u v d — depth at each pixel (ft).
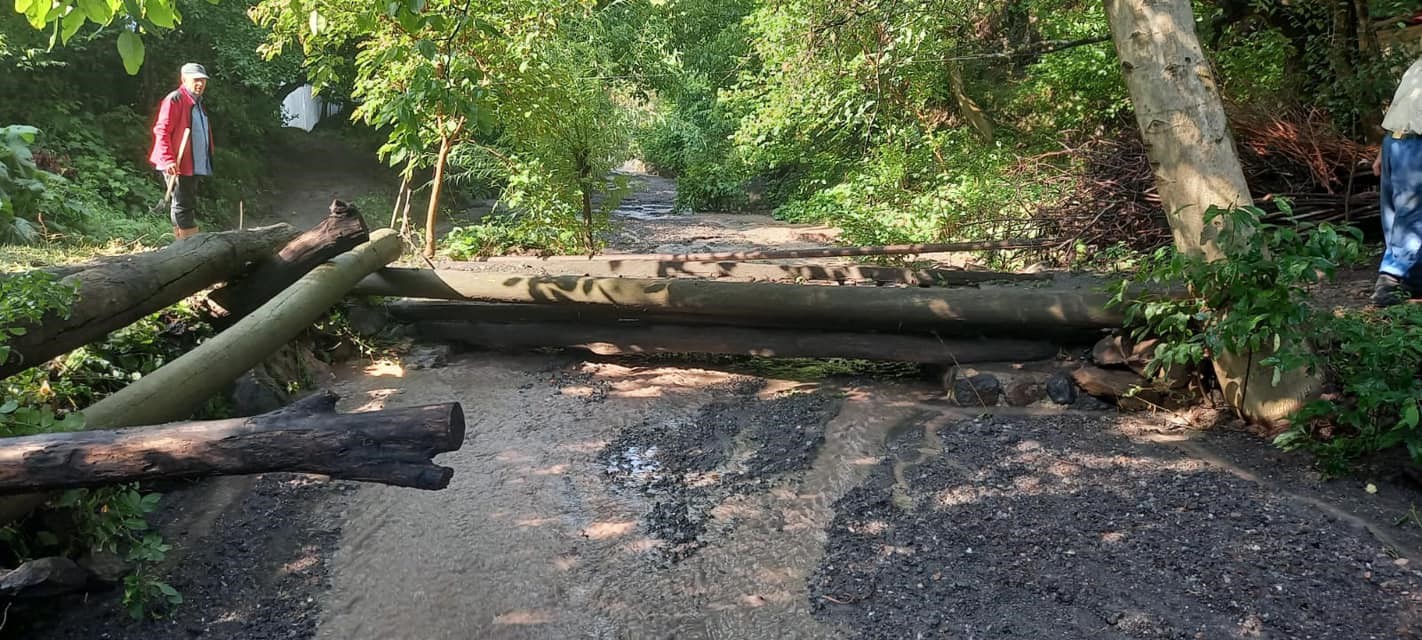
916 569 11.43
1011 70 42.45
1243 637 9.72
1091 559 11.33
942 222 27.66
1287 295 12.99
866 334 18.31
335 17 23.29
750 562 11.90
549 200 28.14
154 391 12.91
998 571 11.23
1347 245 12.98
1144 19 14.79
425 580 11.68
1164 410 15.81
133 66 10.95
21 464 7.93
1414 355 12.67
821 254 22.99
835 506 13.21
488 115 18.37
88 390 13.66
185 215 25.61
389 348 20.22
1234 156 14.69
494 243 27.37
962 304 17.24
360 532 12.77
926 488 13.50
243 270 18.04
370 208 52.21
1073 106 37.70
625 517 13.12
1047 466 13.93
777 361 20.02
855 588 11.14
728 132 65.10
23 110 37.47
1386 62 24.59
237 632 10.64
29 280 11.94
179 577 11.57
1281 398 14.07
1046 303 16.79
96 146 38.27
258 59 48.24
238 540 12.47
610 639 10.52
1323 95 26.35
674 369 19.60
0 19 37.04
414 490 13.85
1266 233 14.16
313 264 18.20
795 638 10.35
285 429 7.88
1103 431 15.15
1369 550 11.04
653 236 42.42
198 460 7.90
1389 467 12.79
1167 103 14.73
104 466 7.97
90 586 10.94
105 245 25.84
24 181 26.45
